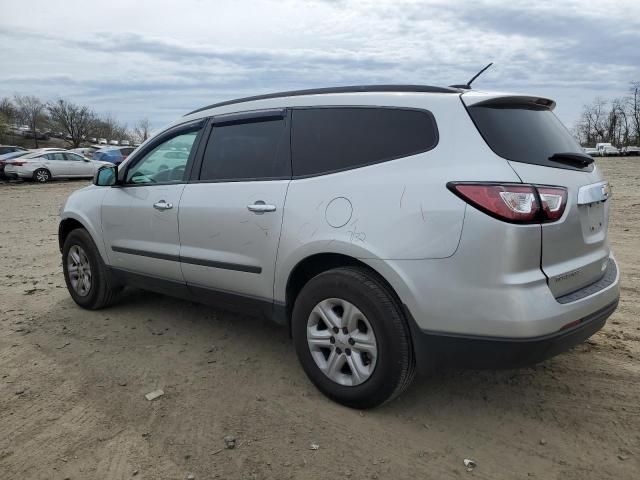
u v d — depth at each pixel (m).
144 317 4.88
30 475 2.65
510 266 2.61
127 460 2.75
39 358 4.00
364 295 2.97
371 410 3.18
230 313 4.95
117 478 2.62
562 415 3.10
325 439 2.90
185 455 2.78
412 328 2.88
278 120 3.63
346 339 3.12
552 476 2.59
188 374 3.69
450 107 2.94
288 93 3.70
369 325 2.99
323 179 3.24
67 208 5.16
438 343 2.80
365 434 2.94
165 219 4.14
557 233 2.75
